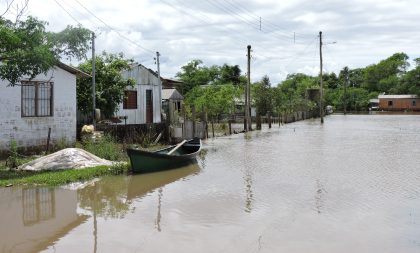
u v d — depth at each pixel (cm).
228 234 876
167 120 2509
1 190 1247
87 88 2494
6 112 1734
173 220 979
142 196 1222
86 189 1298
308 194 1227
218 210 1062
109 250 791
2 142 1722
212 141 2842
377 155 2092
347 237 854
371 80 11000
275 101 5878
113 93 2548
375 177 1488
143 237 861
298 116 5888
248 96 3881
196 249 793
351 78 11588
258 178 1488
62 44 1627
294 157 2033
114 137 2116
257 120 4038
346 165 1769
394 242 825
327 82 11269
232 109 5144
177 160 1675
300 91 8831
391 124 4850
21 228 922
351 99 9631
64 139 1966
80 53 1667
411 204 1107
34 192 1237
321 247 800
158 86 3058
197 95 5353
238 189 1305
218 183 1404
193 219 984
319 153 2183
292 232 885
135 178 1477
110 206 1110
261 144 2639
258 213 1030
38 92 1867
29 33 1416
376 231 890
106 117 2569
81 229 915
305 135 3338
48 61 1462
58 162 1549
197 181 1439
